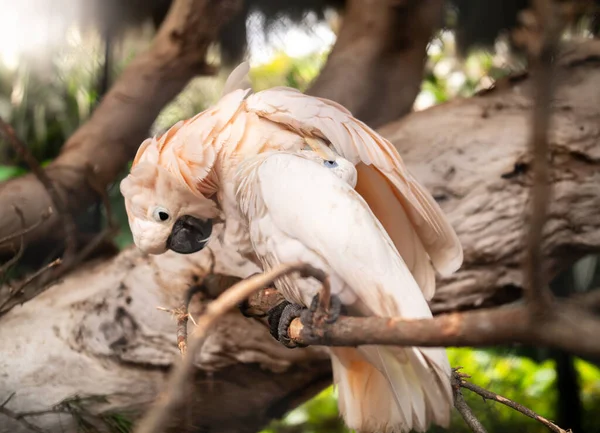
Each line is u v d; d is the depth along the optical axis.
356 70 3.58
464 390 3.58
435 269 3.12
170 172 3.12
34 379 3.38
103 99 3.70
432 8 3.58
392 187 3.11
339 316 2.93
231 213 3.14
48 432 3.38
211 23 3.63
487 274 3.41
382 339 2.87
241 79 3.18
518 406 3.08
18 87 3.89
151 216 3.14
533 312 2.81
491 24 3.75
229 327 3.38
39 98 3.90
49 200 3.57
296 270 2.92
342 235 3.01
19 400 3.38
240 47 3.92
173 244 3.15
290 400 3.46
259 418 3.46
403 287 3.00
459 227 3.39
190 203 3.14
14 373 3.38
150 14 3.81
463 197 3.40
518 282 3.41
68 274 3.48
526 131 3.41
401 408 3.03
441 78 4.62
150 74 3.64
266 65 4.53
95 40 3.84
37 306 3.43
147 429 2.84
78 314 3.41
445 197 3.41
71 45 3.83
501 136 3.42
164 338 3.38
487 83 4.05
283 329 3.09
